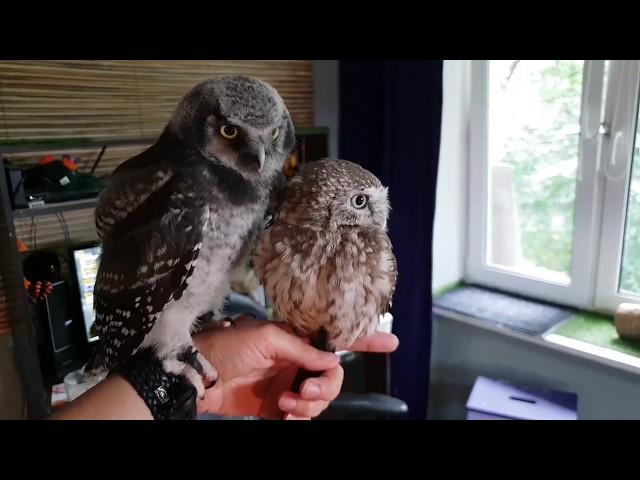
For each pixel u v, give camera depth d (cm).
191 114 80
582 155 187
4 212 146
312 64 232
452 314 209
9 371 181
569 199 198
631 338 177
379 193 79
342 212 75
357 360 191
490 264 230
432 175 188
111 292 80
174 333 82
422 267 196
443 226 223
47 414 160
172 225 74
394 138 192
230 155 78
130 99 188
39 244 182
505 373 208
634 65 168
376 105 204
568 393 183
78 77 177
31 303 169
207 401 97
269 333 88
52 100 173
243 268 84
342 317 77
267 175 83
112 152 190
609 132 179
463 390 224
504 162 214
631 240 186
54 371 168
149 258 75
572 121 189
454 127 216
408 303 197
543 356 194
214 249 77
